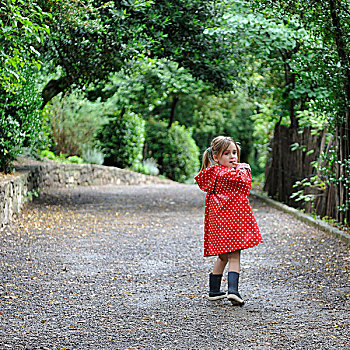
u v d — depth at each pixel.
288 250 8.59
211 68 14.49
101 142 26.30
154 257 8.23
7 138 12.04
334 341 4.68
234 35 12.96
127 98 22.97
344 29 8.99
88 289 6.44
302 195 12.70
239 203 6.04
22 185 12.59
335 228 9.74
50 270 7.32
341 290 6.27
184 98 31.20
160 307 5.76
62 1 10.14
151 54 13.92
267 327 5.08
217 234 5.99
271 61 13.75
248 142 41.78
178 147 30.78
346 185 9.64
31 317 5.39
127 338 4.83
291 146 13.08
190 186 22.70
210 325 5.17
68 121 22.50
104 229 10.67
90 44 12.23
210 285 6.05
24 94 11.91
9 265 7.50
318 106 10.00
